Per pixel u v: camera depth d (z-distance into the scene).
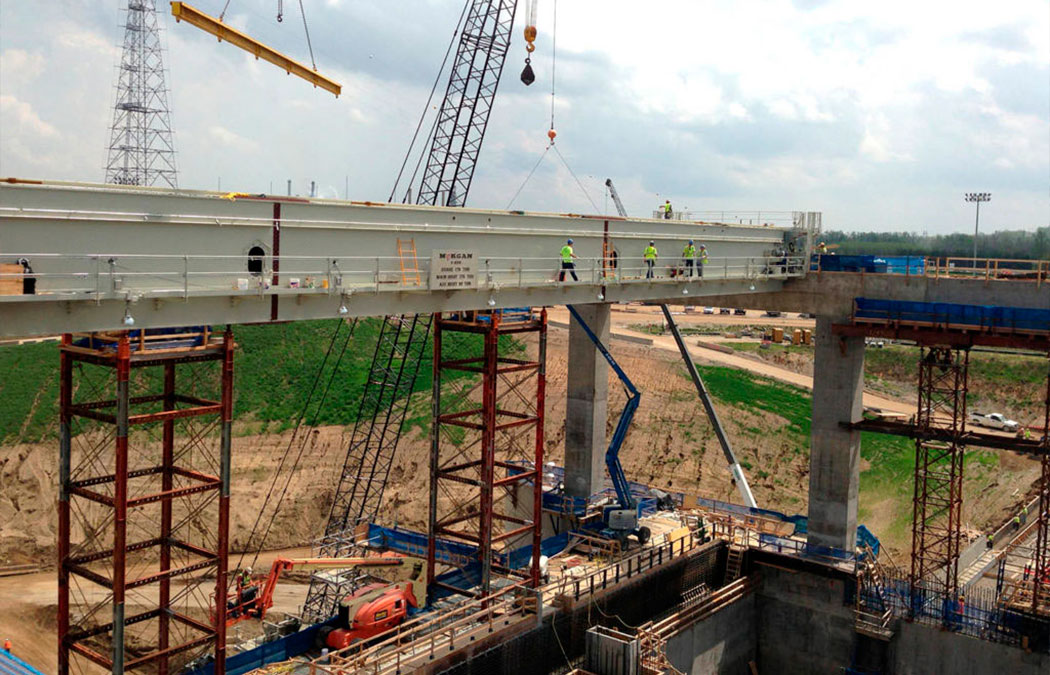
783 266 59.19
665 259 53.28
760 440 93.88
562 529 62.09
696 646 53.69
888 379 117.75
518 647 43.53
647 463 93.62
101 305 26.84
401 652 38.72
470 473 95.12
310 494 92.38
